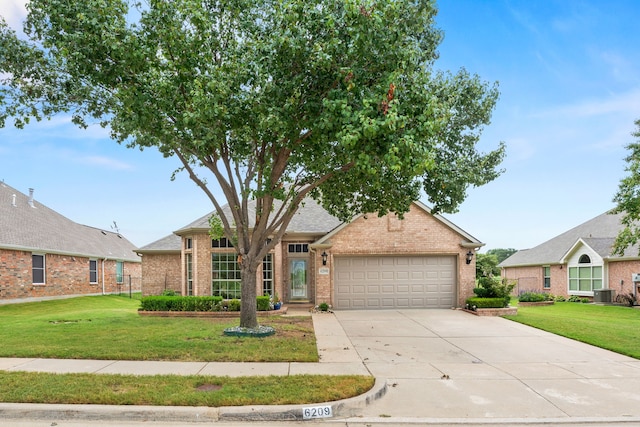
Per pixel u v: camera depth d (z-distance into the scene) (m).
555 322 13.95
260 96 9.22
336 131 9.06
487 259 39.91
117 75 9.52
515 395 6.74
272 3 10.42
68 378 6.93
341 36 8.98
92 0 8.74
